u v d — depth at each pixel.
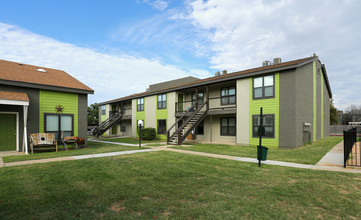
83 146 13.55
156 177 5.51
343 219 3.25
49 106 12.33
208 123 18.17
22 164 7.25
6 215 3.29
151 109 21.97
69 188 4.62
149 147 12.70
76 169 6.41
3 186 4.72
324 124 20.36
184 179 5.34
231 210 3.52
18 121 11.27
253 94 13.36
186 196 4.15
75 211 3.45
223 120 17.00
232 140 16.23
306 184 4.91
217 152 10.16
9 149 11.02
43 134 11.13
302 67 12.98
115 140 20.23
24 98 10.41
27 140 11.41
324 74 19.39
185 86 17.95
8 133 11.04
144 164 7.17
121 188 4.62
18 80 10.98
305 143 13.02
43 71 14.16
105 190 4.49
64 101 12.96
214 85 17.16
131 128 26.23
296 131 11.50
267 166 6.88
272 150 10.94
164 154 9.52
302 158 8.44
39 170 6.25
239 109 14.14
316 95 16.59
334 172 6.05
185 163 7.36
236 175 5.72
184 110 19.09
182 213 3.39
